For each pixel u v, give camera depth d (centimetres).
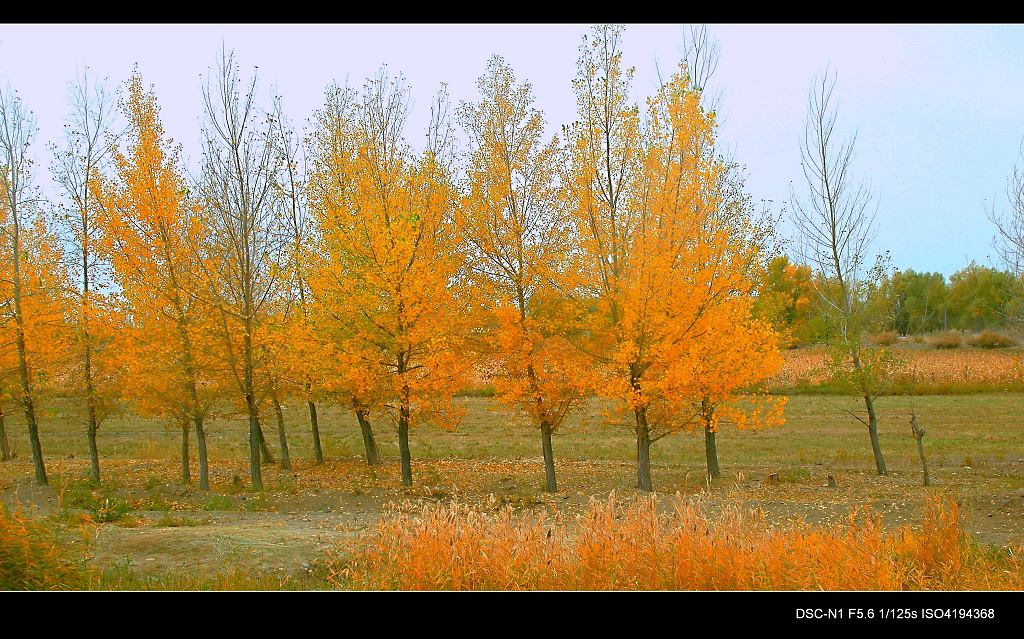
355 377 1373
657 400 1338
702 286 1220
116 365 1541
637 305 1216
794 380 3331
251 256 1489
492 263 1348
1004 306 1717
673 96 1212
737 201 1541
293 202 1908
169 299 1427
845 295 1694
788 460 1969
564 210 1311
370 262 1381
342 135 1644
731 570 631
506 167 1325
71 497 1357
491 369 1424
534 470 1798
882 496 1334
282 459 1919
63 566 641
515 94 1344
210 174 1459
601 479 1630
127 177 1385
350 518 1182
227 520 1188
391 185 1440
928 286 5822
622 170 1309
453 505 708
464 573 640
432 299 1355
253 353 1512
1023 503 1216
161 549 836
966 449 2038
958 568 659
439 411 1446
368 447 1981
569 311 1320
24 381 1583
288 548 848
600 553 653
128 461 2112
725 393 1329
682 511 716
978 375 3409
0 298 1577
